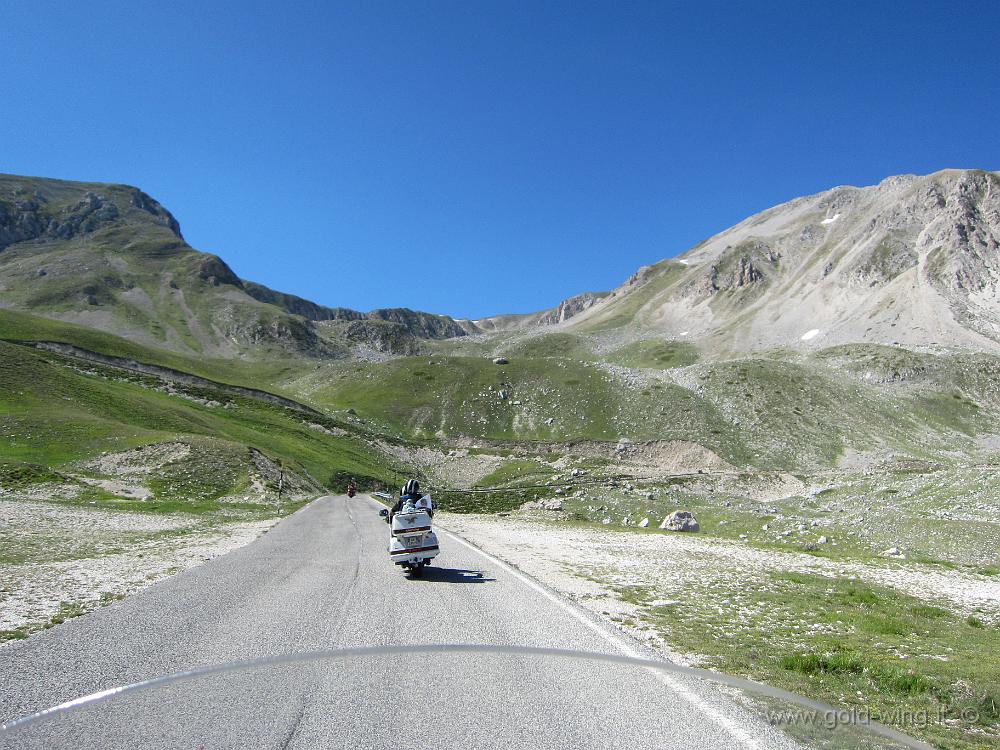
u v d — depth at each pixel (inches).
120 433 2063.2
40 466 1595.7
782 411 4478.3
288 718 221.3
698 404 4601.4
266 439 2967.5
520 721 222.1
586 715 229.1
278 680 262.7
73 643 316.2
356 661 291.3
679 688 263.1
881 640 414.3
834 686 300.8
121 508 1347.2
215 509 1478.8
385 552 711.7
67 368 3491.6
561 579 567.8
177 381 3976.4
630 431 4352.9
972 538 1218.6
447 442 4335.6
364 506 1659.7
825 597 572.1
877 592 623.8
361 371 5925.2
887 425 4409.5
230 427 2987.2
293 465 2529.5
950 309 7662.4
